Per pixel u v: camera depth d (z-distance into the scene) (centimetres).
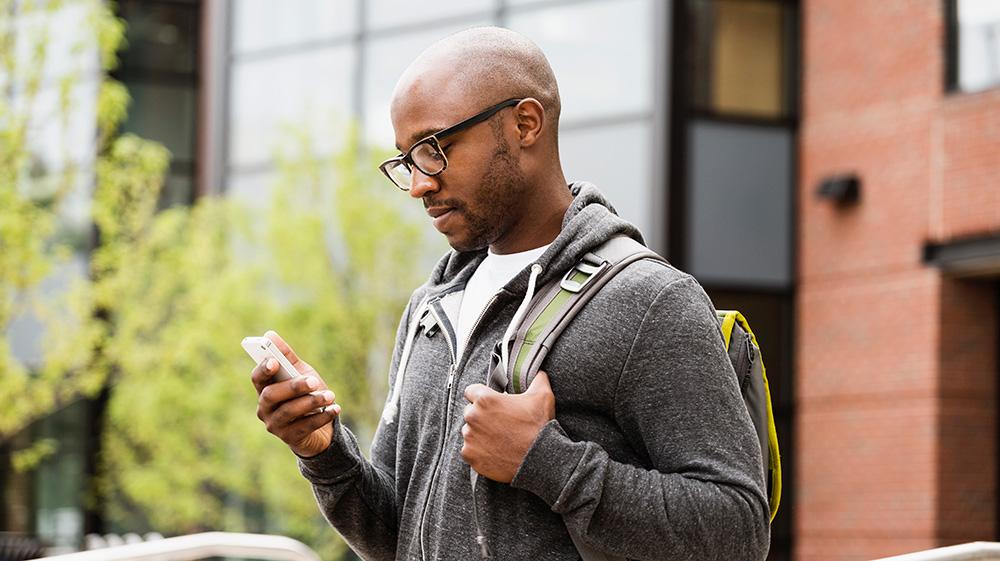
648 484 238
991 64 1375
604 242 260
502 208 262
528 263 266
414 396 275
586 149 1561
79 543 1647
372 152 1506
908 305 1429
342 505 276
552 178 267
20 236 1403
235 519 1616
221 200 1582
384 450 288
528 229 267
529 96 262
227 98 1839
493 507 250
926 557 322
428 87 258
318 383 259
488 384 253
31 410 1515
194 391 1499
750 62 1559
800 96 1567
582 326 251
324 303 1449
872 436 1453
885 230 1458
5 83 1455
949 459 1395
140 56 1953
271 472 1467
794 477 1530
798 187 1559
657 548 238
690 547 238
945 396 1398
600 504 239
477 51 260
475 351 261
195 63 1978
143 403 1494
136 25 1955
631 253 258
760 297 1543
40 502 1895
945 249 1395
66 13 1483
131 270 1512
